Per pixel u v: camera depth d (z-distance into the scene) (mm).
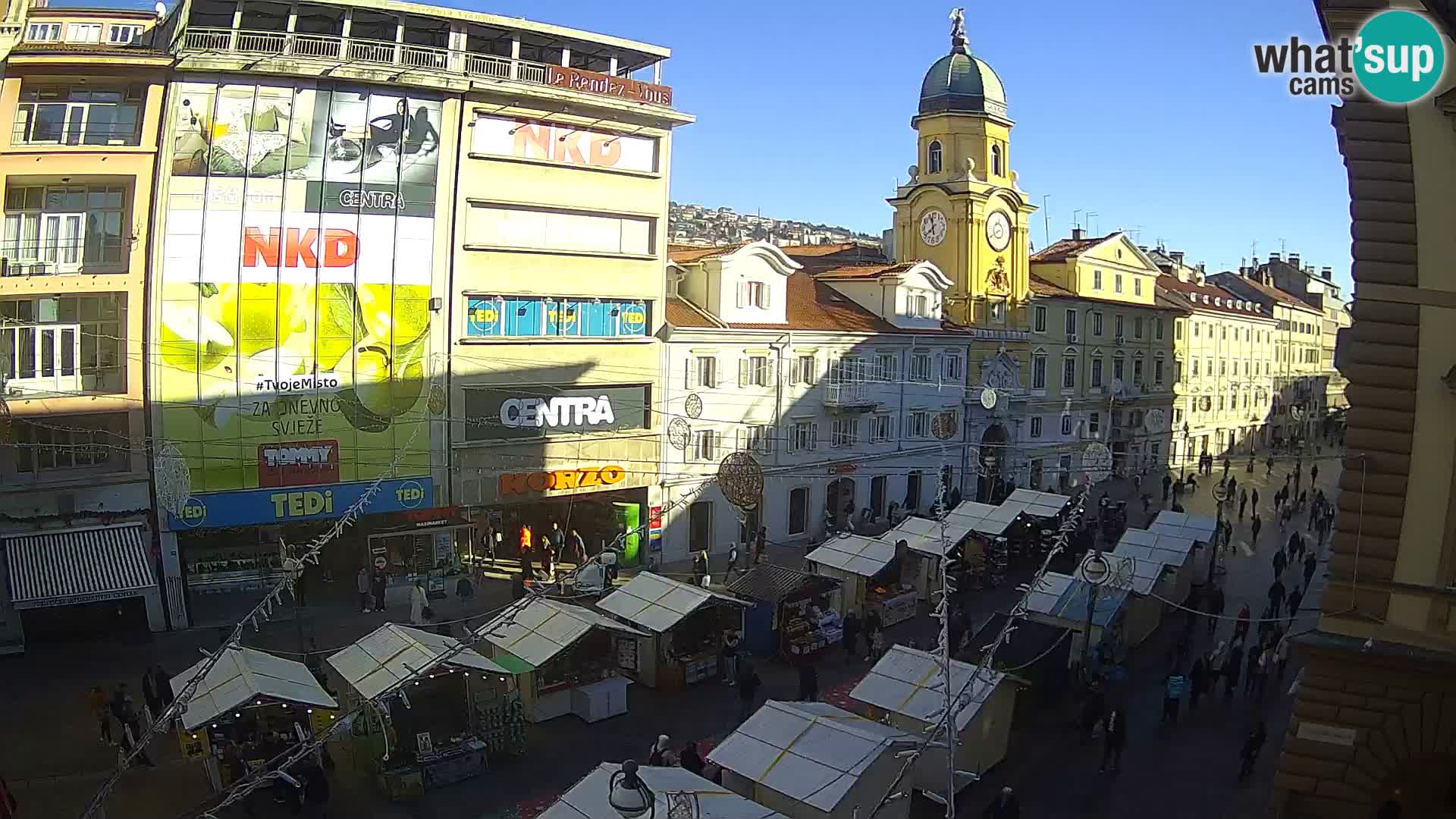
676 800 16000
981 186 62406
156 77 35000
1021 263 65562
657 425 45594
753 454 49656
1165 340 81375
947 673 17125
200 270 35562
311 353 37312
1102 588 32844
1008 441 65188
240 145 36094
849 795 19359
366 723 23531
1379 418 16844
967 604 39531
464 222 40031
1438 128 16500
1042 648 29391
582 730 27188
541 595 21078
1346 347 17656
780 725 21188
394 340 38719
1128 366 76812
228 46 36875
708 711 28703
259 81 36312
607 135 43594
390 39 40969
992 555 42375
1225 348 92500
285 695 22016
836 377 53469
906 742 20766
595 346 43594
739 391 48844
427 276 39281
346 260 37781
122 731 25766
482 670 24062
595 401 43750
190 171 35438
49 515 33375
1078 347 71250
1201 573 44500
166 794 22828
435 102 39188
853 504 54781
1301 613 37031
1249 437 97688
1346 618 17031
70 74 34312
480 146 40469
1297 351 112438
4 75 33656
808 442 52406
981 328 63062
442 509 39688
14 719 26812
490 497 40875
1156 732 28266
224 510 35938
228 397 36031
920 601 40094
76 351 35000
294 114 36875
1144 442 78938
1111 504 60781
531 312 42156
